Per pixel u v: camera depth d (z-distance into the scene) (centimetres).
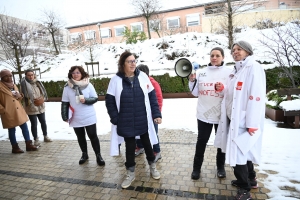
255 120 184
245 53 200
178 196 227
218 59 232
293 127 420
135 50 1548
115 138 258
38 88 428
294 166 269
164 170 286
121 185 251
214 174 267
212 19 1709
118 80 241
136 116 243
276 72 725
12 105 375
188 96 843
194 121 521
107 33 2542
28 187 267
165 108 684
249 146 190
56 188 260
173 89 867
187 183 250
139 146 344
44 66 1712
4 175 303
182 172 278
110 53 1692
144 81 252
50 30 2181
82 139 327
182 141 393
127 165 254
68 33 2673
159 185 250
